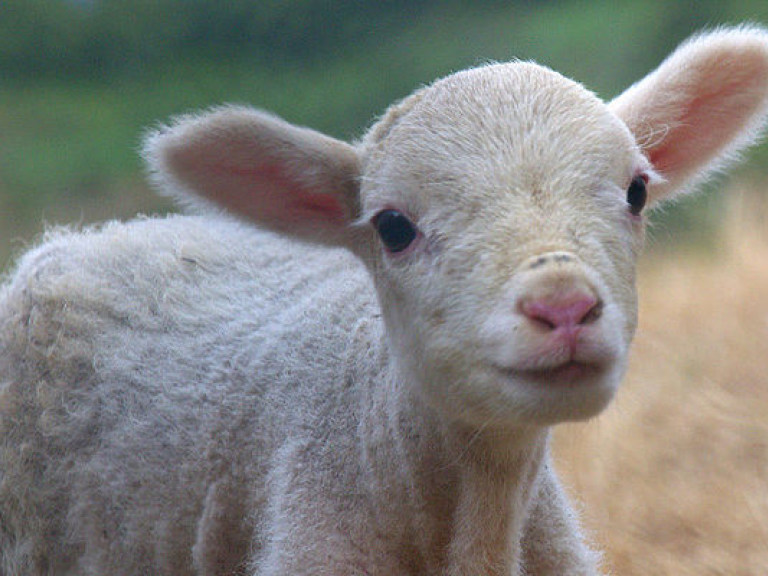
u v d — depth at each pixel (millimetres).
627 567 16266
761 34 12062
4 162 44281
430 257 10641
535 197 10250
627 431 18250
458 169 10594
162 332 14258
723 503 16984
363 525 11727
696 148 12602
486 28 43594
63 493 14375
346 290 13359
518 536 11625
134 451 13688
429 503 11547
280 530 11805
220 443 12961
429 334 10625
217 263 14844
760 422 18281
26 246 17953
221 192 12320
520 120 10719
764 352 19844
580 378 9609
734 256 22875
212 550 12945
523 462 11328
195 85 48656
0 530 14867
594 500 17109
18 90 50750
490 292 9961
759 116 12555
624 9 39156
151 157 12125
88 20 52875
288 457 12180
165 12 52094
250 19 50094
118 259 15164
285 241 12828
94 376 14359
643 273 25406
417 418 11438
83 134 46281
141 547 13664
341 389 12289
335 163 11977
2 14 53094
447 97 11141
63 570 14523
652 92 12117
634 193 10820
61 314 14695
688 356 20094
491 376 9984
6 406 14719
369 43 47938
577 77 36594
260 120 11906
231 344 13648
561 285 9508
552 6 44000
